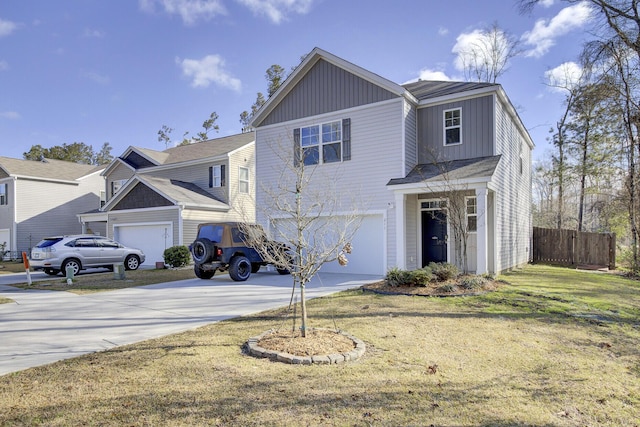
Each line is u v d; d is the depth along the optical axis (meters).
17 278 13.85
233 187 20.69
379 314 6.82
